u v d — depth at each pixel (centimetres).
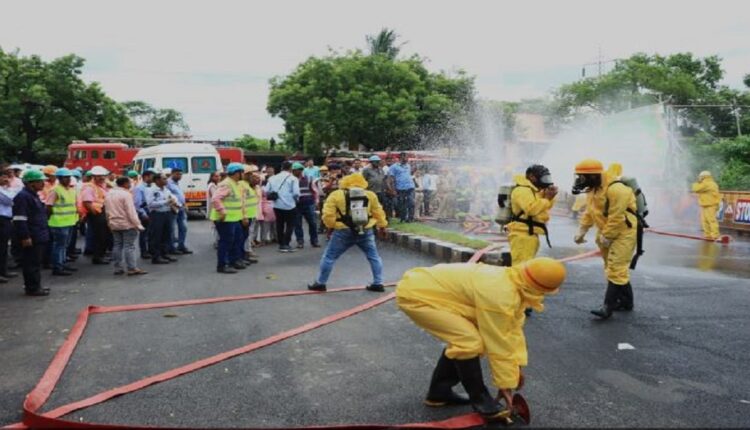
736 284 871
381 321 671
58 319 693
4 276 936
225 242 1007
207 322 671
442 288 393
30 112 3944
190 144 2042
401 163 1617
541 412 419
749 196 1593
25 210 806
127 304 770
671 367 515
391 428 379
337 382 481
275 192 1250
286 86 3609
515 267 381
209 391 462
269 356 548
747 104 3769
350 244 828
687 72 4066
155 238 1112
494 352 374
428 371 506
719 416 415
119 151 2786
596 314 677
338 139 3562
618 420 407
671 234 1536
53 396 455
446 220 1848
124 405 435
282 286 883
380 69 3512
